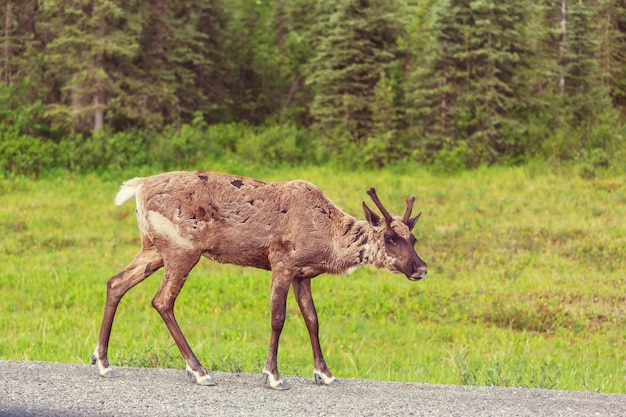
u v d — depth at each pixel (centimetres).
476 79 7138
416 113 7150
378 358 2675
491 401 1508
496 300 3612
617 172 6284
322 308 3488
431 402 1481
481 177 6400
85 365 1744
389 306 3538
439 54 7125
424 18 9150
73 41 6675
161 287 1656
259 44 9106
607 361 2762
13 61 7331
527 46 7188
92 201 5684
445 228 4931
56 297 3544
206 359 2238
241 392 1527
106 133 6838
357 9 7512
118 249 4509
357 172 6812
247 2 9431
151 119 7069
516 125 6962
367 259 1697
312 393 1553
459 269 4175
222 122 8225
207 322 3175
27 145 6456
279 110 8656
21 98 7019
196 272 4012
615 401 1563
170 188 1661
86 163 6550
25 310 3359
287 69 8738
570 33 7431
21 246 4553
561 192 5800
